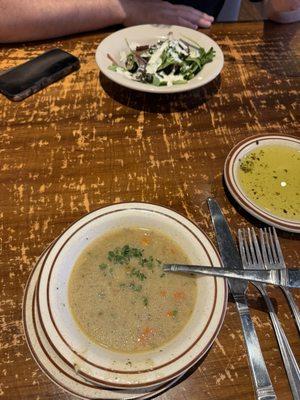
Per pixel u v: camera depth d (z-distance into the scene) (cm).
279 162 98
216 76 123
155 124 114
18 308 72
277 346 68
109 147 106
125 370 57
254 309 73
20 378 63
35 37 142
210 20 158
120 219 77
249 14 313
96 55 124
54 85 124
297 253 82
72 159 102
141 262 73
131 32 139
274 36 151
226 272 69
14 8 135
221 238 83
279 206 87
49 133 109
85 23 149
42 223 87
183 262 73
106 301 68
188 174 99
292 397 61
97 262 73
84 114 116
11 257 80
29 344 64
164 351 60
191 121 115
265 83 130
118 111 117
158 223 77
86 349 59
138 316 66
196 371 65
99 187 95
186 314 66
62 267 69
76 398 61
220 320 62
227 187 91
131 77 122
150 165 101
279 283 70
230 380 64
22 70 124
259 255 79
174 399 62
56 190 94
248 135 111
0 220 87
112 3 155
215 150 106
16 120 112
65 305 66
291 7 160
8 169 98
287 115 118
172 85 116
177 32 141
